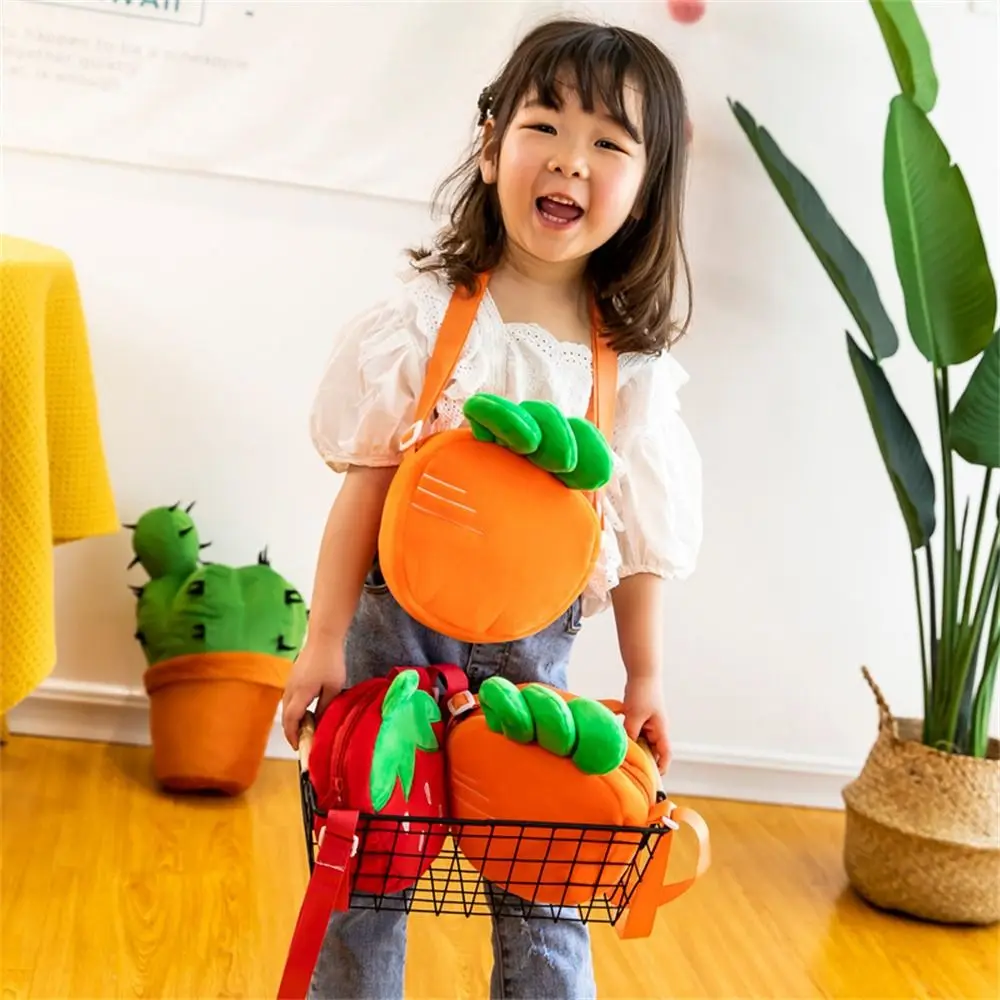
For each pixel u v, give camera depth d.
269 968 1.63
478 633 1.13
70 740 2.25
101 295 2.15
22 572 1.62
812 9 2.17
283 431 2.23
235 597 2.11
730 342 2.27
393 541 1.11
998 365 1.91
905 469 2.02
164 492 2.23
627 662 1.34
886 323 2.05
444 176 2.15
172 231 2.15
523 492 1.12
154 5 2.07
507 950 1.27
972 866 2.00
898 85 2.20
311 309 2.19
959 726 2.11
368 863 1.10
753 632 2.37
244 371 2.20
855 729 2.42
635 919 1.11
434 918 1.83
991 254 2.30
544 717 1.09
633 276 1.32
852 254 2.05
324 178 2.14
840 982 1.82
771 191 2.22
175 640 2.08
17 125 2.08
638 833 1.09
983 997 1.83
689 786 2.42
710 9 2.16
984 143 2.27
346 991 1.29
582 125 1.21
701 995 1.73
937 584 2.38
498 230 1.30
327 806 1.09
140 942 1.65
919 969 1.89
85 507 1.94
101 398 2.19
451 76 2.12
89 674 2.26
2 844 1.85
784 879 2.13
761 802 2.43
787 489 2.33
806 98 2.21
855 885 2.10
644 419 1.31
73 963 1.58
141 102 2.09
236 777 2.08
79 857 1.84
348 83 2.12
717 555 2.34
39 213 2.12
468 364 1.22
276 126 2.12
